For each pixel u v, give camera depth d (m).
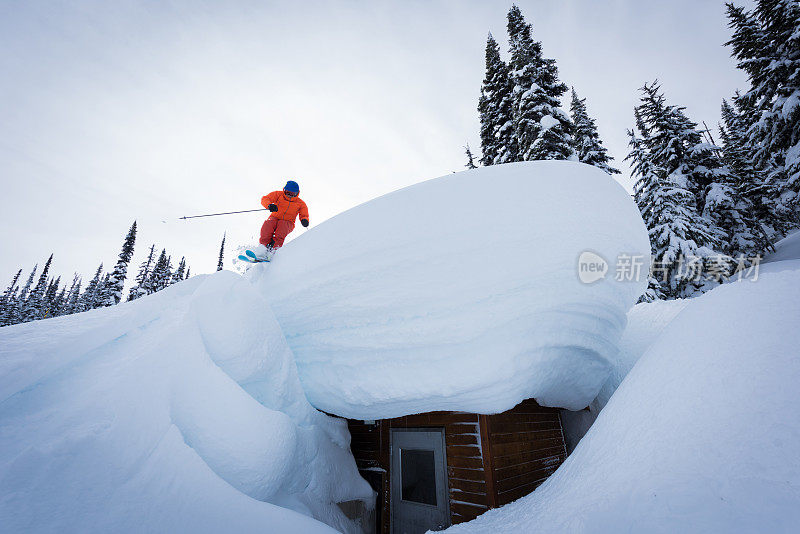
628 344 4.80
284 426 2.72
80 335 2.78
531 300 2.60
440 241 2.65
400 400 2.90
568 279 2.68
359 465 4.62
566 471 2.33
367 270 2.88
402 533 3.95
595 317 3.09
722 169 15.01
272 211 4.95
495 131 12.85
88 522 1.62
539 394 3.47
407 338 2.74
